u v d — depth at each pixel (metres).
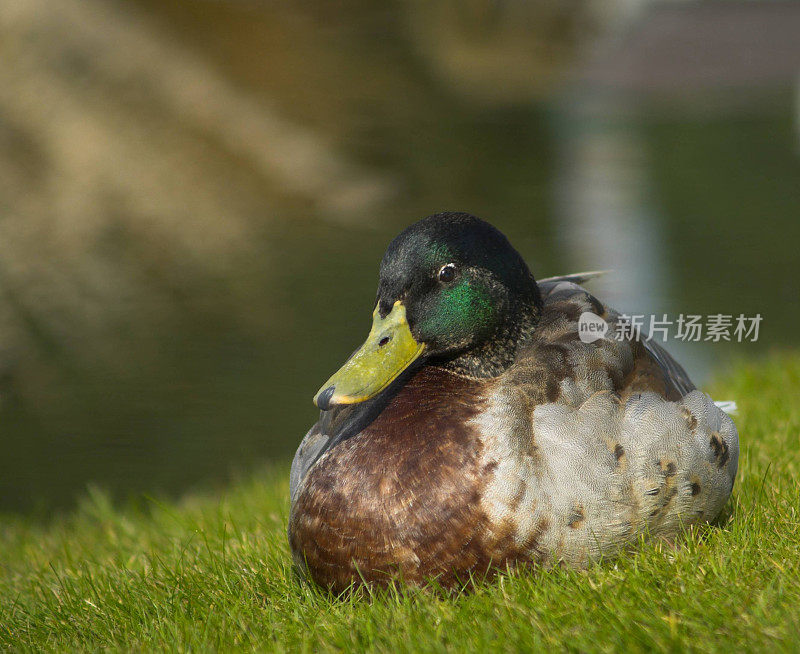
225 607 4.91
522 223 22.84
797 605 4.06
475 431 4.48
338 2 51.59
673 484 4.52
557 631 4.09
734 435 4.82
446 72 47.00
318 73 41.00
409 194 26.98
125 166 26.59
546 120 38.53
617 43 49.59
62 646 4.82
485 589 4.43
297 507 4.71
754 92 40.97
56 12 31.52
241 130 30.41
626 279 17.14
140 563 6.30
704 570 4.45
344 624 4.37
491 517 4.40
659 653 3.83
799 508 5.20
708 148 31.77
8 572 6.84
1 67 29.16
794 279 16.73
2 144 26.50
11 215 23.03
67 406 12.70
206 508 7.62
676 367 5.54
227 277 19.20
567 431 4.45
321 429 5.30
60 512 9.86
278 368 13.90
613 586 4.32
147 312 16.88
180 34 36.34
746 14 50.84
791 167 28.08
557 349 4.71
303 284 18.50
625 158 30.75
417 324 4.79
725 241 20.02
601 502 4.42
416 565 4.45
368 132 34.34
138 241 22.05
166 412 12.43
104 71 30.89
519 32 52.47
